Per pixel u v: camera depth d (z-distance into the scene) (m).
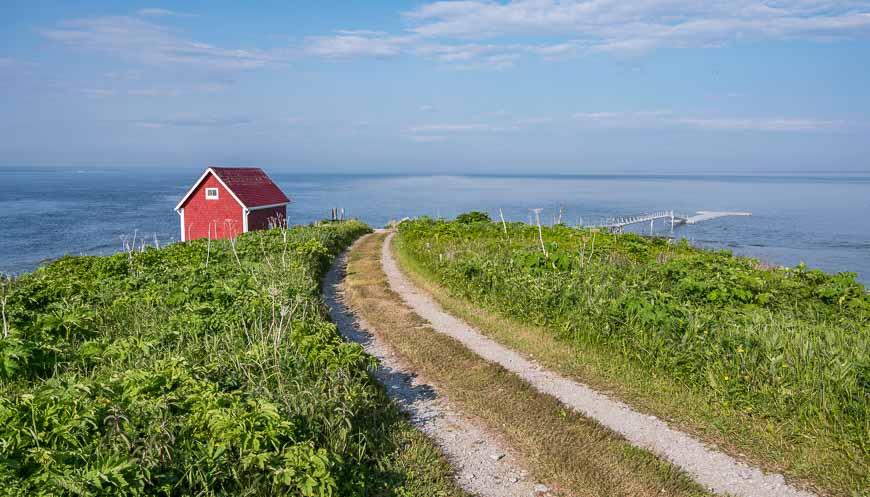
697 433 7.62
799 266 15.41
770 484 6.41
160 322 10.46
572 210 97.75
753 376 8.11
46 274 16.19
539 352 10.85
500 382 9.40
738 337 9.10
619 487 6.37
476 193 188.88
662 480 6.48
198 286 12.63
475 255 17.45
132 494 4.75
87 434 5.44
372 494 6.07
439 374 9.90
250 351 8.18
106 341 9.09
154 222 71.12
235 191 36.94
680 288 12.89
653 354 9.55
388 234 39.09
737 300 12.49
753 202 130.88
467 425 7.92
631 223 68.56
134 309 11.28
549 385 9.36
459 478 6.56
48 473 4.66
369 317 13.91
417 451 6.98
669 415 8.15
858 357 7.93
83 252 45.28
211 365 7.41
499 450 7.22
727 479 6.53
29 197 126.81
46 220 73.38
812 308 12.51
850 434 6.91
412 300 15.77
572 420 7.99
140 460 5.14
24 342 8.22
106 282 13.86
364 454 6.67
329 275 20.33
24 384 7.63
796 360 8.08
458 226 28.02
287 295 11.80
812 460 6.73
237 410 5.84
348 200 146.62
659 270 14.87
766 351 8.52
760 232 63.94
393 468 6.59
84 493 4.49
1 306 10.36
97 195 136.50
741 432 7.48
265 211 40.03
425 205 123.38
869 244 53.50
